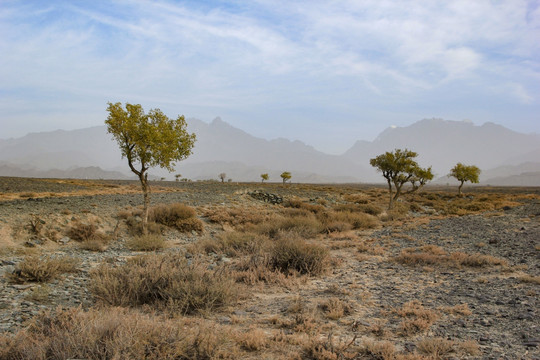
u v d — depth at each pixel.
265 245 14.40
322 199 43.28
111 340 4.52
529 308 7.09
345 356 4.83
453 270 11.37
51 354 4.53
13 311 6.93
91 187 53.00
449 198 61.75
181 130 19.64
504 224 23.39
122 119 18.03
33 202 23.05
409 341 5.52
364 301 8.00
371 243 17.59
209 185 73.50
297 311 7.16
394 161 34.88
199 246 15.32
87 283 9.41
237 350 5.09
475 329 6.03
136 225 19.72
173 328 5.36
